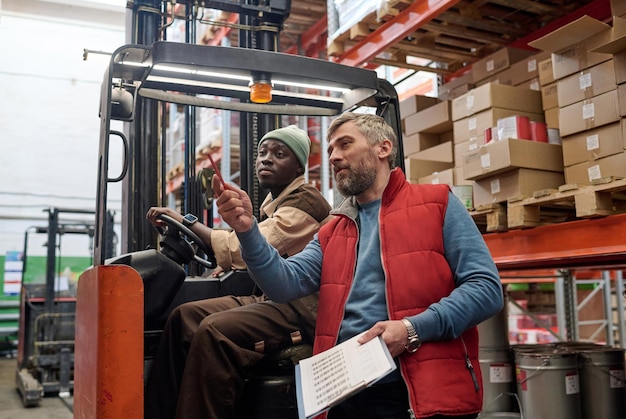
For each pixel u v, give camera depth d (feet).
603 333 27.89
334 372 5.95
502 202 12.21
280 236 8.41
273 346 7.93
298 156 9.37
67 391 26.53
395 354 6.07
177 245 8.84
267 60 7.95
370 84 8.88
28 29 49.62
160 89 9.68
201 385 7.14
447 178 14.14
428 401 6.05
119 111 9.30
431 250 6.64
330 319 6.95
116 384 6.51
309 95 10.11
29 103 49.19
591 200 10.22
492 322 13.87
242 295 9.34
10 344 45.50
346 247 7.20
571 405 12.37
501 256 12.47
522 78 14.56
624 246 10.03
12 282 46.68
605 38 10.93
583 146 11.40
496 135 12.67
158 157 11.82
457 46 18.01
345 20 16.79
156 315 8.46
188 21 12.58
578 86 11.48
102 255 7.04
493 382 13.70
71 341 28.04
